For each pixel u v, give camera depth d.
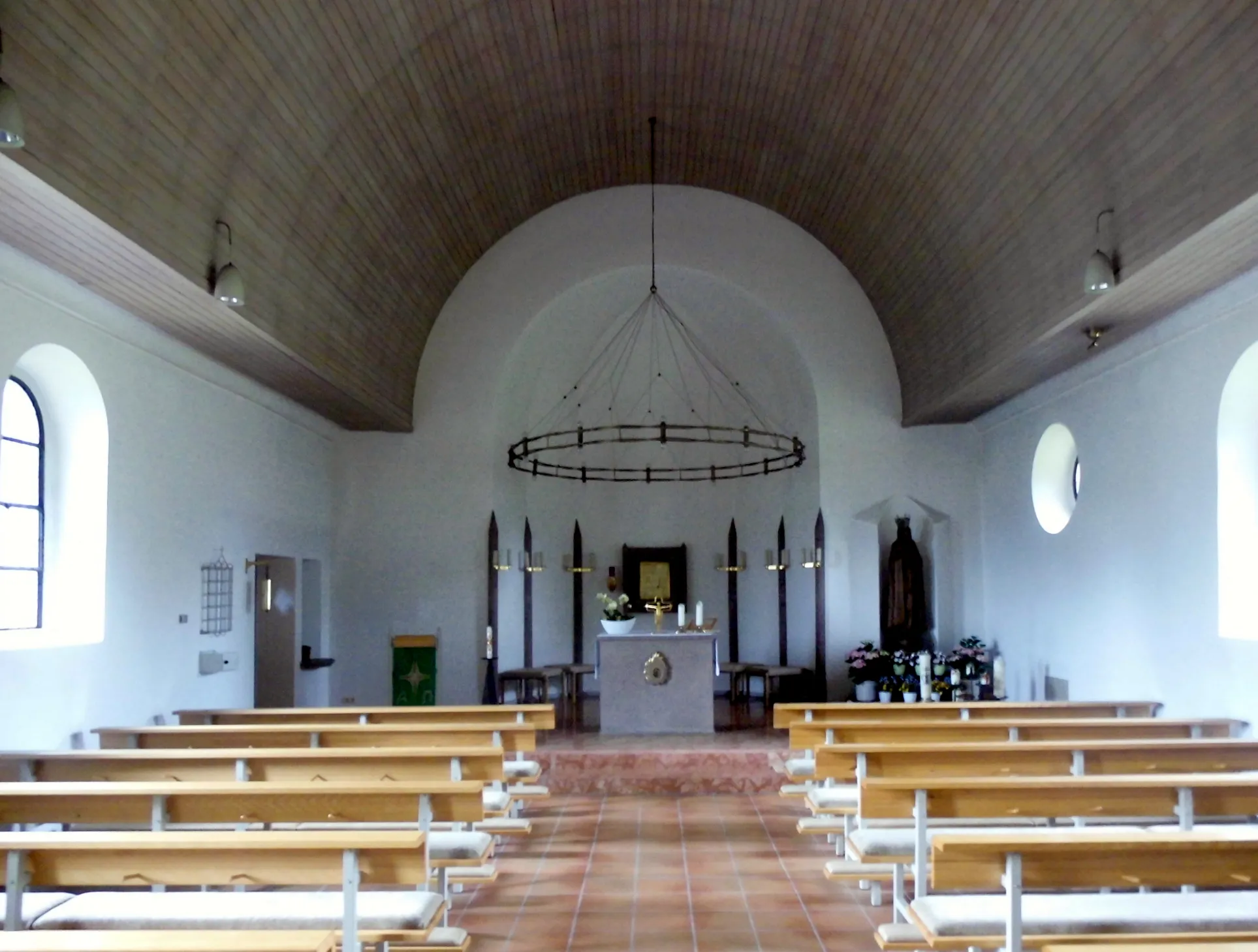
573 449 18.48
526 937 6.67
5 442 8.87
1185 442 10.06
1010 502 14.91
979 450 16.19
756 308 16.58
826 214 15.37
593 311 17.12
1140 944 3.65
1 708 7.94
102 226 7.50
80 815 5.52
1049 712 10.08
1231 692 9.30
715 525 18.59
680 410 18.62
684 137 14.96
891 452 16.23
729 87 13.38
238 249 9.62
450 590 16.06
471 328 16.41
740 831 9.45
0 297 7.98
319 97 9.73
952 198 11.77
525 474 17.77
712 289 16.73
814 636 16.58
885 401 16.31
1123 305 9.77
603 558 18.64
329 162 10.65
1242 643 9.09
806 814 10.16
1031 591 14.10
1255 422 9.41
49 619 9.30
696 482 17.67
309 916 4.89
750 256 16.45
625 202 16.55
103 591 9.39
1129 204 8.73
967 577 16.03
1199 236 7.89
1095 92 8.46
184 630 11.02
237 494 12.43
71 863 4.58
